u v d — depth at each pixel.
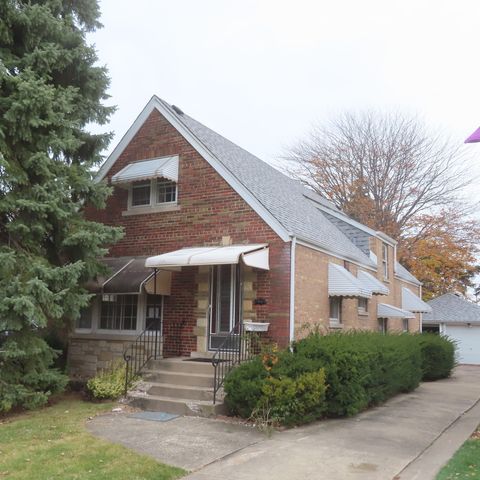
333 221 23.25
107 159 16.03
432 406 13.39
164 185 15.49
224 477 6.89
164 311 14.46
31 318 9.95
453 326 33.94
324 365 11.05
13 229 10.81
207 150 14.62
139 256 15.24
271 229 13.38
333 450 8.32
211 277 14.05
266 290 13.12
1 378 10.44
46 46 11.47
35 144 11.37
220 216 14.16
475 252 38.06
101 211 16.17
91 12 13.45
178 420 10.26
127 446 8.24
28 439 8.61
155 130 15.66
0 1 10.91
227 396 10.65
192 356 13.82
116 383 12.12
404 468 7.48
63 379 11.59
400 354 14.42
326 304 15.11
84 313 15.45
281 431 9.62
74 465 7.22
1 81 10.59
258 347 12.78
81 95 12.68
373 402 12.93
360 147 41.97
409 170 40.28
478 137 9.98
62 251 12.41
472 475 7.07
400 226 39.75
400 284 26.47
